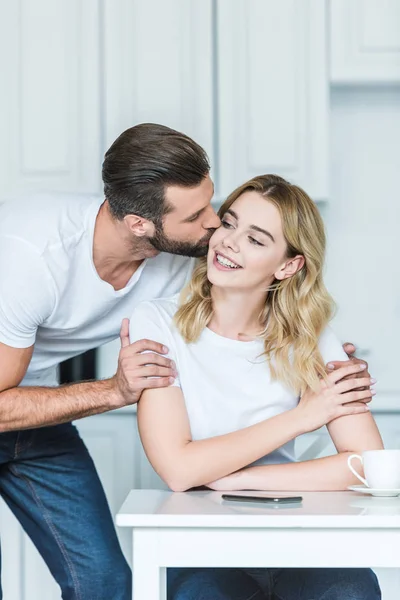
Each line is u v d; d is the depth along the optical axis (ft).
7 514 11.55
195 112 11.76
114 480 11.44
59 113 11.91
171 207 6.95
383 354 12.99
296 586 6.30
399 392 12.17
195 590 5.97
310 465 6.48
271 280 7.28
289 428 6.59
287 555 4.96
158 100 11.78
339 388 6.79
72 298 7.48
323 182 11.76
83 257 7.32
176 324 7.16
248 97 11.81
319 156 11.76
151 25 11.80
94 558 8.28
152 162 6.86
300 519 4.92
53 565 8.41
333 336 7.52
